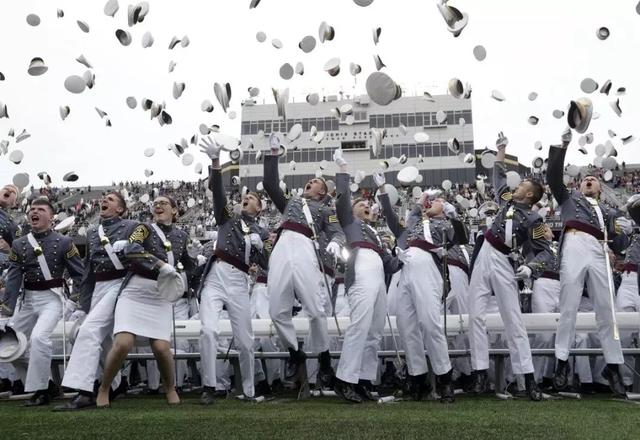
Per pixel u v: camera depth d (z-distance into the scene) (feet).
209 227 62.13
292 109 160.66
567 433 9.86
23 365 17.71
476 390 17.85
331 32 20.97
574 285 16.58
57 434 9.96
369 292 15.98
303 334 18.94
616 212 18.02
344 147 159.02
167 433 9.96
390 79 15.99
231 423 11.05
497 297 16.96
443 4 15.72
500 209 17.63
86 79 21.04
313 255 16.69
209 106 25.68
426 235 17.35
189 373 23.81
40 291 16.90
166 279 15.11
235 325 17.03
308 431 10.08
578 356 19.15
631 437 9.46
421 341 17.15
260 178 137.18
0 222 19.38
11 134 23.62
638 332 18.69
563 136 16.80
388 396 17.56
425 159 160.97
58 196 132.26
